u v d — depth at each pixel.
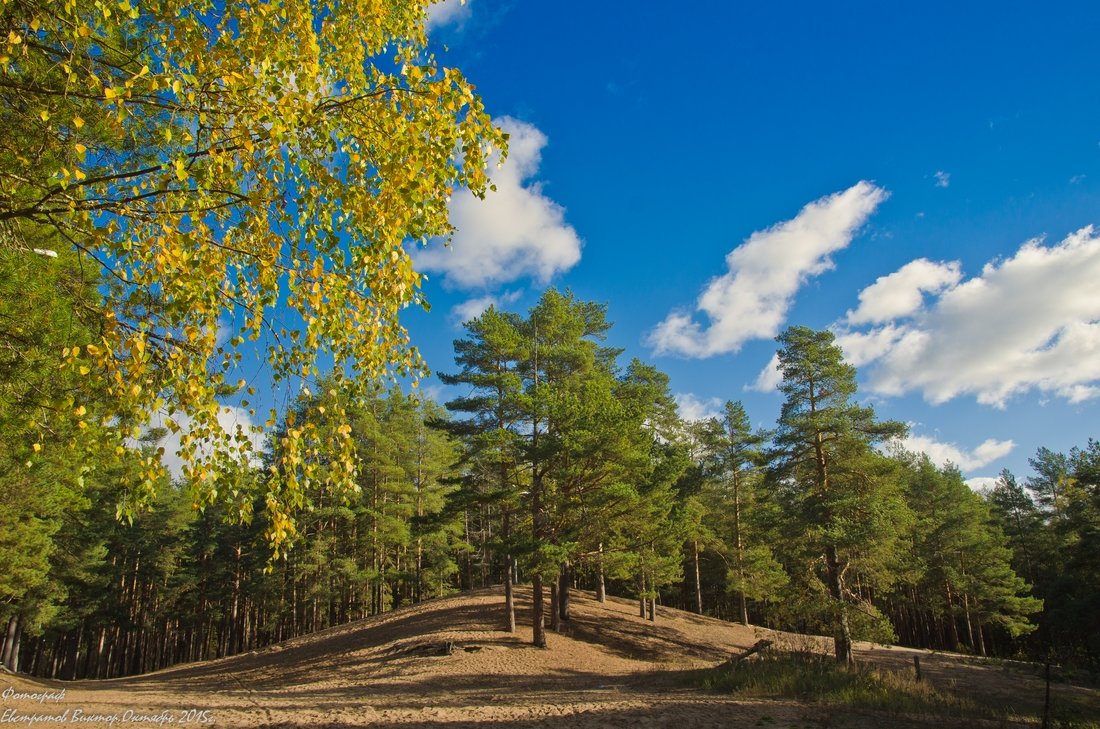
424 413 49.34
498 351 26.92
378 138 4.54
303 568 37.22
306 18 4.27
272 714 13.77
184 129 3.96
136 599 51.16
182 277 3.76
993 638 53.69
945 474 55.78
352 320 4.77
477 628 28.36
